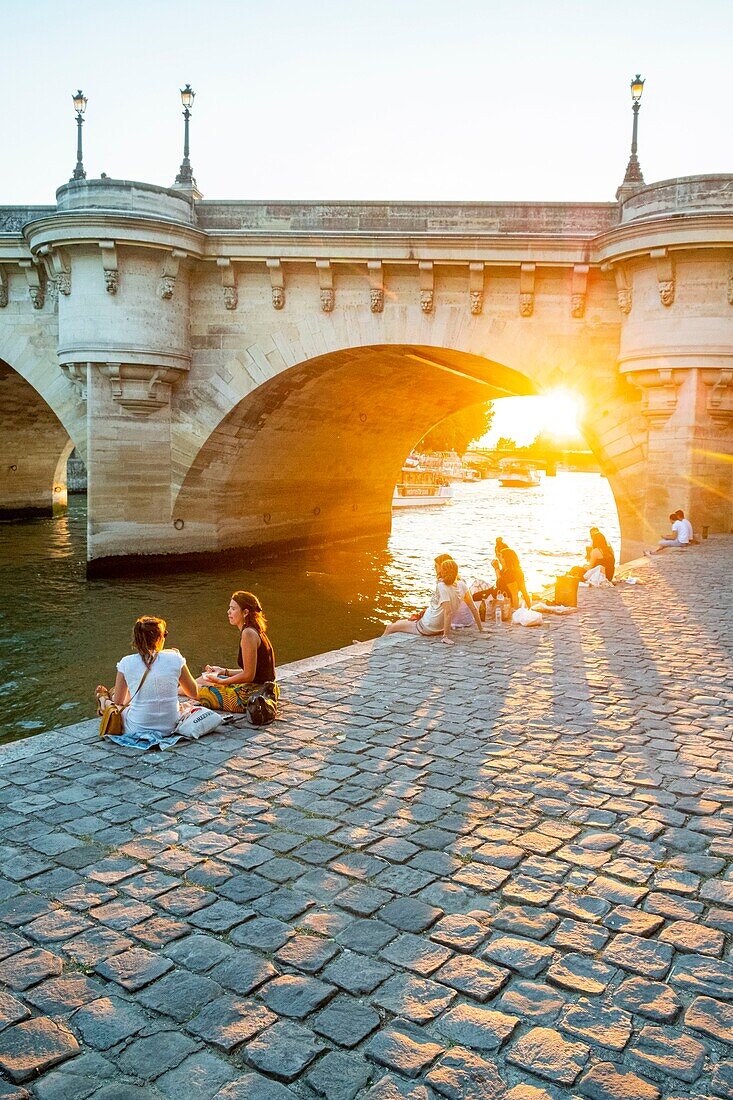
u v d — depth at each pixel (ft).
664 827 18.21
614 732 24.64
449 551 121.19
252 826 18.16
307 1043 11.36
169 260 76.69
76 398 87.66
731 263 66.33
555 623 41.45
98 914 14.53
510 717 26.04
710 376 68.03
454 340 76.95
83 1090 10.50
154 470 82.99
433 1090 10.53
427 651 35.29
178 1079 10.70
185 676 25.00
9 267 87.30
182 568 86.94
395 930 14.10
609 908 14.88
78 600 72.84
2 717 42.80
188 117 87.71
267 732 24.59
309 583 87.25
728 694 28.78
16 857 16.65
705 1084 10.66
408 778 20.94
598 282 73.77
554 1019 11.90
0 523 134.00
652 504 72.33
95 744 23.57
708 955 13.48
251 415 85.56
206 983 12.61
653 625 40.86
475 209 75.36
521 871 16.19
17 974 12.80
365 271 77.30
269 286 80.18
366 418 109.70
